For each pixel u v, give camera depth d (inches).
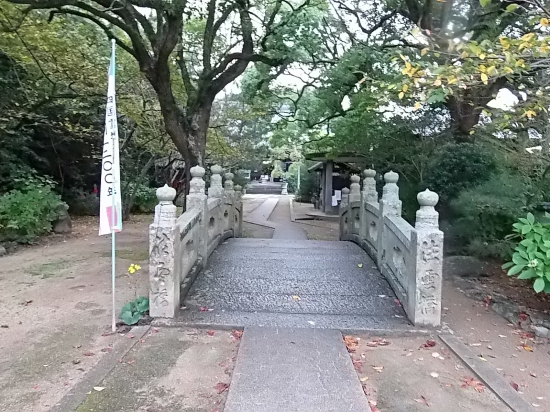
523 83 243.8
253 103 574.2
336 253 300.5
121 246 389.7
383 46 340.8
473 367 143.5
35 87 472.4
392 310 197.0
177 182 898.7
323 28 411.5
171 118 381.1
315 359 144.6
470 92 285.3
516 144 311.9
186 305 197.6
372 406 119.8
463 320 200.5
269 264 265.6
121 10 323.3
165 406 117.9
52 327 178.7
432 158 374.0
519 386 138.7
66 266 298.7
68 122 549.6
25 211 390.6
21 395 125.0
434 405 121.0
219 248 311.9
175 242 183.9
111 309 200.8
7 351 155.6
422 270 177.9
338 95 400.2
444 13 289.7
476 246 299.7
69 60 428.8
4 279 261.4
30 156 597.6
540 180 299.4
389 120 411.8
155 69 352.5
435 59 231.5
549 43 148.1
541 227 194.1
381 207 252.2
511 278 269.6
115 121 177.2
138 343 159.6
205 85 402.6
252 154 968.3
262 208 1083.3
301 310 195.6
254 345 155.3
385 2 349.1
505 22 275.3
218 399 122.0
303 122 607.2
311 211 1005.8
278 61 398.6
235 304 200.7
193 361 145.5
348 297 212.1
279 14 447.5
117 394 123.7
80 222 591.8
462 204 309.7
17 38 401.1
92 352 154.3
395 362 148.2
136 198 762.8
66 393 124.7
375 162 452.1
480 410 119.0
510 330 189.9
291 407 114.9
